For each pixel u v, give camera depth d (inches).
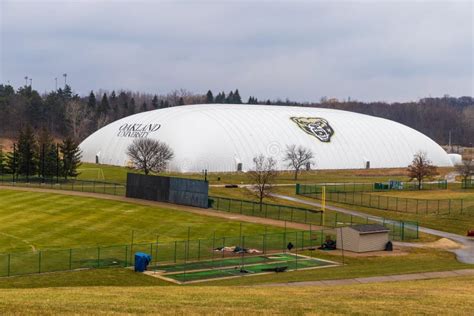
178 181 3181.6
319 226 2637.8
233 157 4817.9
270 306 1008.2
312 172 5088.6
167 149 4424.2
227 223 2640.3
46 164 4279.0
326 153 5305.1
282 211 3065.9
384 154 5708.7
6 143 7244.1
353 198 3713.1
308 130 5438.0
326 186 4296.3
